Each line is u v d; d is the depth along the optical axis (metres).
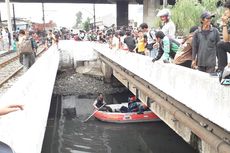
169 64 6.84
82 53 26.05
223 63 5.34
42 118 6.04
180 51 7.19
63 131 13.69
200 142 6.45
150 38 10.09
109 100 19.73
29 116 4.82
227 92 4.16
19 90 5.34
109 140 12.47
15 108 2.61
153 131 13.03
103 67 23.41
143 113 13.89
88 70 24.52
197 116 5.48
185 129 6.82
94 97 20.62
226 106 4.17
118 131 13.34
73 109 17.56
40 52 27.28
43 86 7.32
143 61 9.19
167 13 8.07
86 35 34.66
